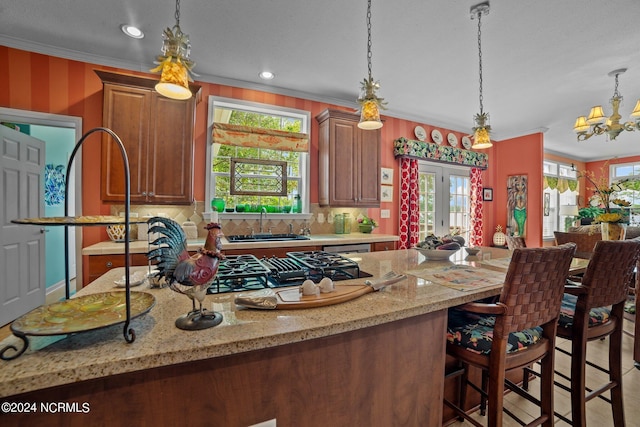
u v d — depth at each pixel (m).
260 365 0.84
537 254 1.11
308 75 3.17
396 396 1.07
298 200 3.66
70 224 0.67
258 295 1.08
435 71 3.05
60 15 2.21
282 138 3.43
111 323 0.69
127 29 2.38
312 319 0.88
